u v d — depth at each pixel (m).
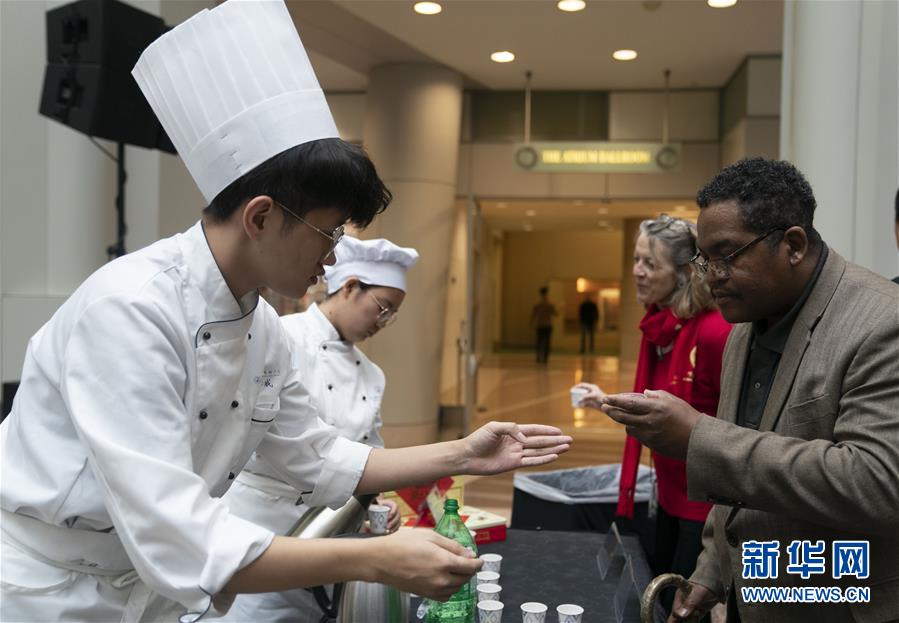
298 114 1.11
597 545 2.11
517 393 11.16
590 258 24.23
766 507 1.23
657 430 1.29
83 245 3.85
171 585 0.97
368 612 1.26
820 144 3.24
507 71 7.14
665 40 6.29
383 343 6.86
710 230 1.32
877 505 1.13
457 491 2.24
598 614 1.61
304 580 1.00
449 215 7.06
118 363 1.00
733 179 1.31
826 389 1.25
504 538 2.15
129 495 0.96
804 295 1.32
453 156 7.08
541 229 21.22
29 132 3.84
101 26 3.17
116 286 1.06
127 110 3.31
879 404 1.17
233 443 1.26
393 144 6.86
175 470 0.98
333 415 2.07
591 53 6.62
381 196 1.14
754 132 6.69
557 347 24.45
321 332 2.14
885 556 1.26
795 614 1.32
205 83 1.13
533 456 1.46
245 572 0.99
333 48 6.49
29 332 3.77
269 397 1.35
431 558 1.01
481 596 1.55
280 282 1.15
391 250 2.12
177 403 1.05
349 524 1.43
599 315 23.67
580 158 6.69
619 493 2.64
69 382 1.01
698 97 7.64
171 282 1.10
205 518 0.98
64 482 1.08
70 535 1.14
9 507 1.12
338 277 2.14
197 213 4.22
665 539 2.47
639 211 13.83
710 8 5.59
